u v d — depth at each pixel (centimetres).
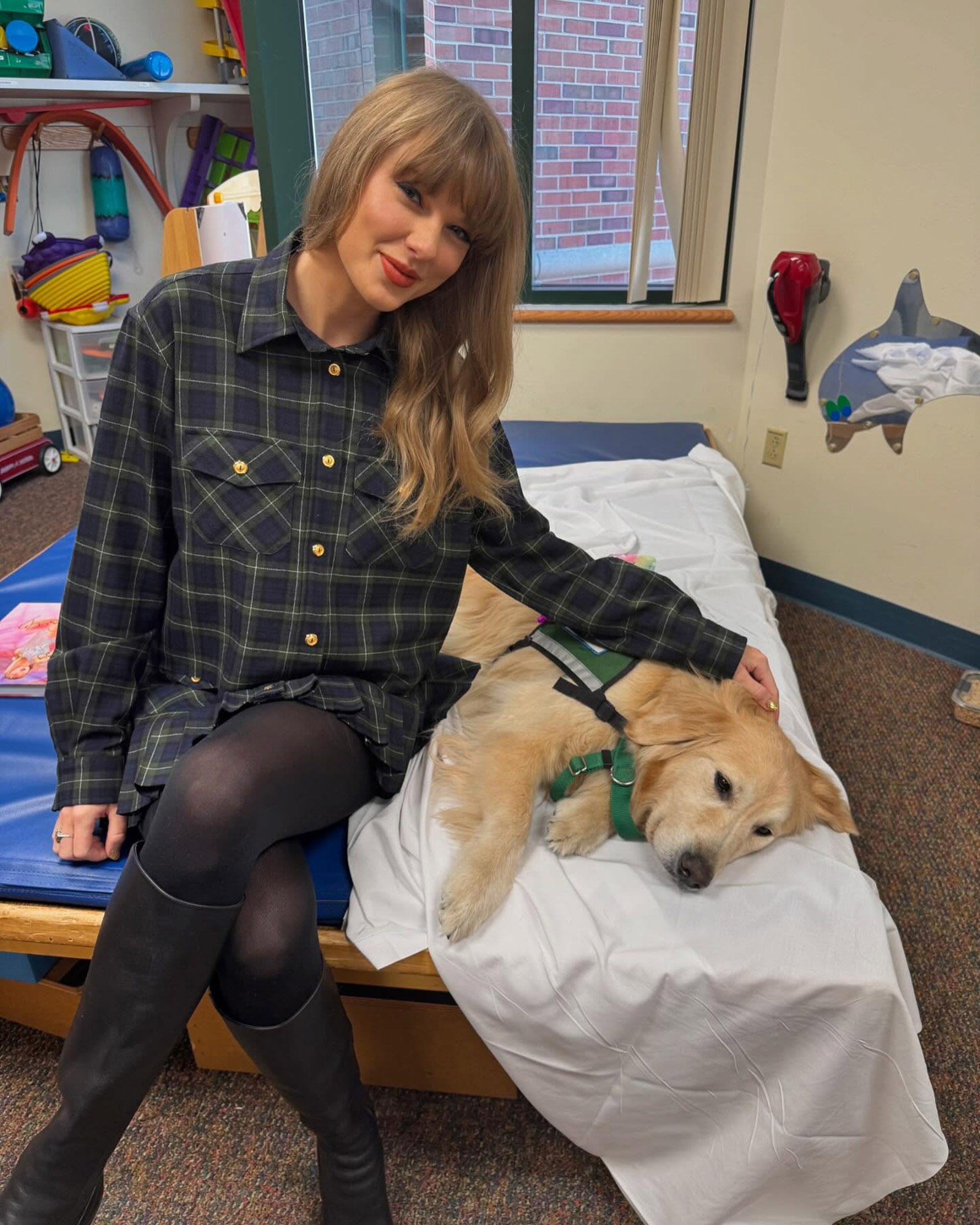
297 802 103
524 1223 119
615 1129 118
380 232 97
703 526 220
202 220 248
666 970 107
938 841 188
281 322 105
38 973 126
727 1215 116
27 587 190
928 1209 123
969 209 218
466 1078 134
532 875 121
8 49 317
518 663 150
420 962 116
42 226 370
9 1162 124
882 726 225
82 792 112
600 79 291
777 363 279
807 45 243
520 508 130
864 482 262
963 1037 146
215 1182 123
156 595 114
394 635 119
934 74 216
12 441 351
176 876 90
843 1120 108
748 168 266
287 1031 96
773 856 125
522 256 110
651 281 310
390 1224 110
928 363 236
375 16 252
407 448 111
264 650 110
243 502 107
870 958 106
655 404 301
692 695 132
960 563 244
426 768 136
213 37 395
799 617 281
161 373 105
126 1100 95
